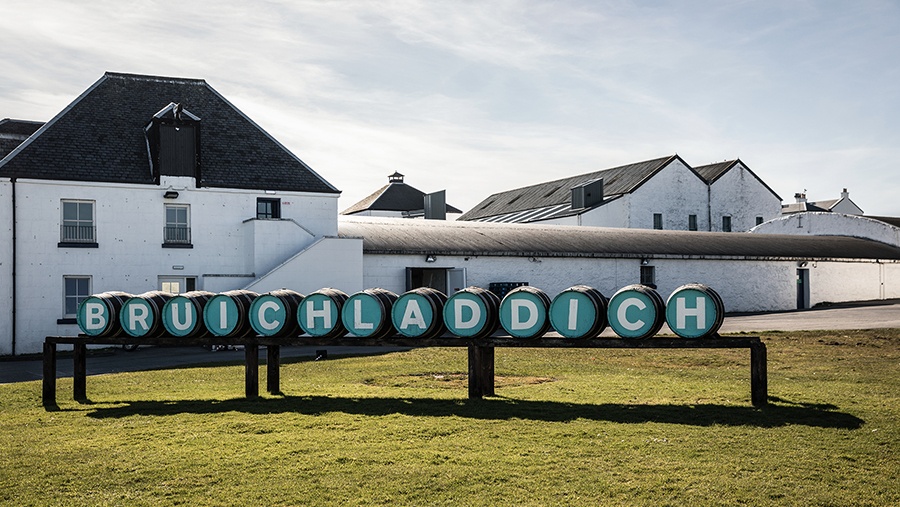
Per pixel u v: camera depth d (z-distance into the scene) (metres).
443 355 23.69
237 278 32.03
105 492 9.68
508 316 15.42
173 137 32.47
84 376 17.05
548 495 9.23
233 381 19.14
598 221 62.91
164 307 16.94
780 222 59.50
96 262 31.05
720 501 8.94
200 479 10.09
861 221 54.91
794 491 9.22
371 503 9.08
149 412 14.73
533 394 15.91
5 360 27.88
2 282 29.66
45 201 30.36
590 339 15.04
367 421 13.28
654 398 15.25
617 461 10.55
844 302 49.78
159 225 32.09
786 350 23.28
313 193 34.78
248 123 35.50
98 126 32.75
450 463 10.59
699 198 65.19
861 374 18.25
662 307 14.92
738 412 13.53
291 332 16.83
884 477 9.70
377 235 38.09
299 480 9.96
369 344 16.20
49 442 12.31
